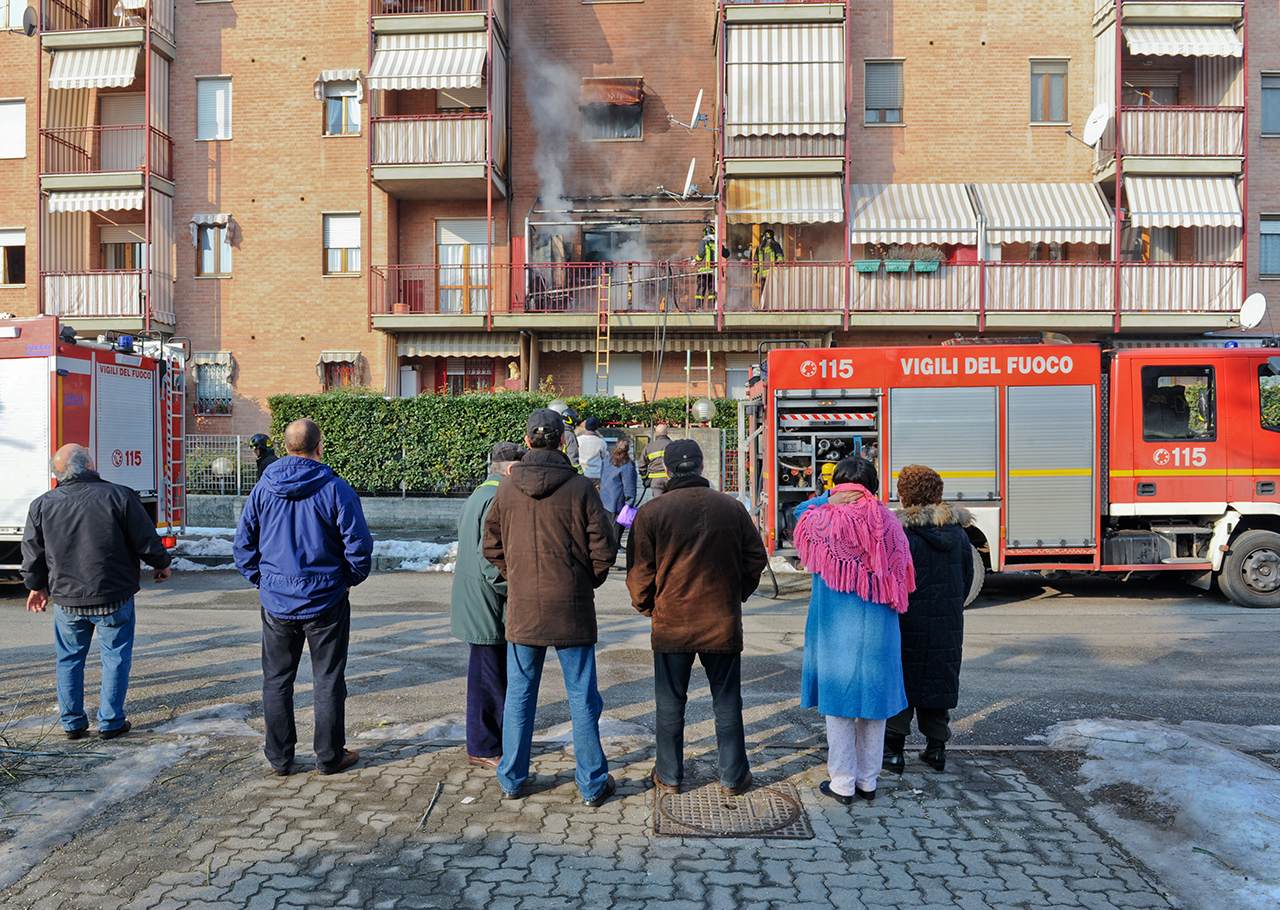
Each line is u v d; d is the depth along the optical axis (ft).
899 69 60.80
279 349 64.08
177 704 18.65
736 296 59.21
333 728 14.30
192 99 64.64
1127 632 26.40
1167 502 30.27
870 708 13.16
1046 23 60.13
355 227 64.28
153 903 10.37
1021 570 30.55
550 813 12.94
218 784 13.96
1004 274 56.85
